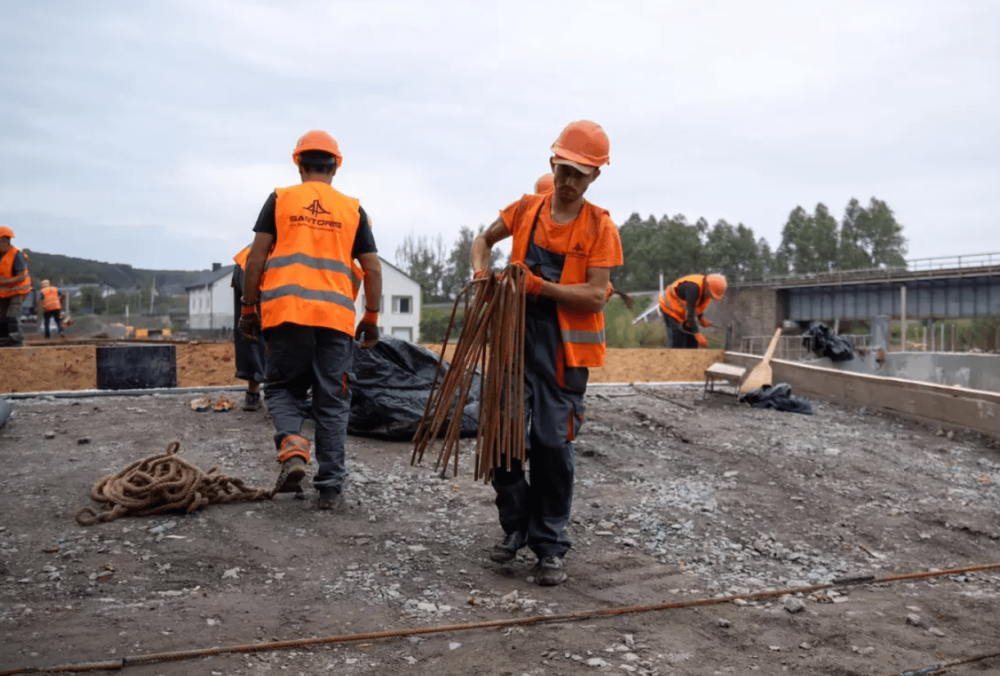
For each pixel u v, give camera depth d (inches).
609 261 148.0
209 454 213.8
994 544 189.9
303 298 170.4
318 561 148.3
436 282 4505.4
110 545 148.2
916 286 2139.5
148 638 111.8
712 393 376.8
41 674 99.4
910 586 160.1
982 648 130.1
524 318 140.5
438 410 147.1
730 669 117.6
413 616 128.1
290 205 174.7
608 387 377.1
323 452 176.1
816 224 4490.7
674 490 213.8
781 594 150.3
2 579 132.0
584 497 204.1
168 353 315.0
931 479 240.7
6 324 412.5
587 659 116.9
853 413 343.3
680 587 151.3
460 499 193.5
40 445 214.4
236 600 128.6
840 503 212.8
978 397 293.3
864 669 120.0
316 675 106.3
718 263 4404.5
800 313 2449.6
